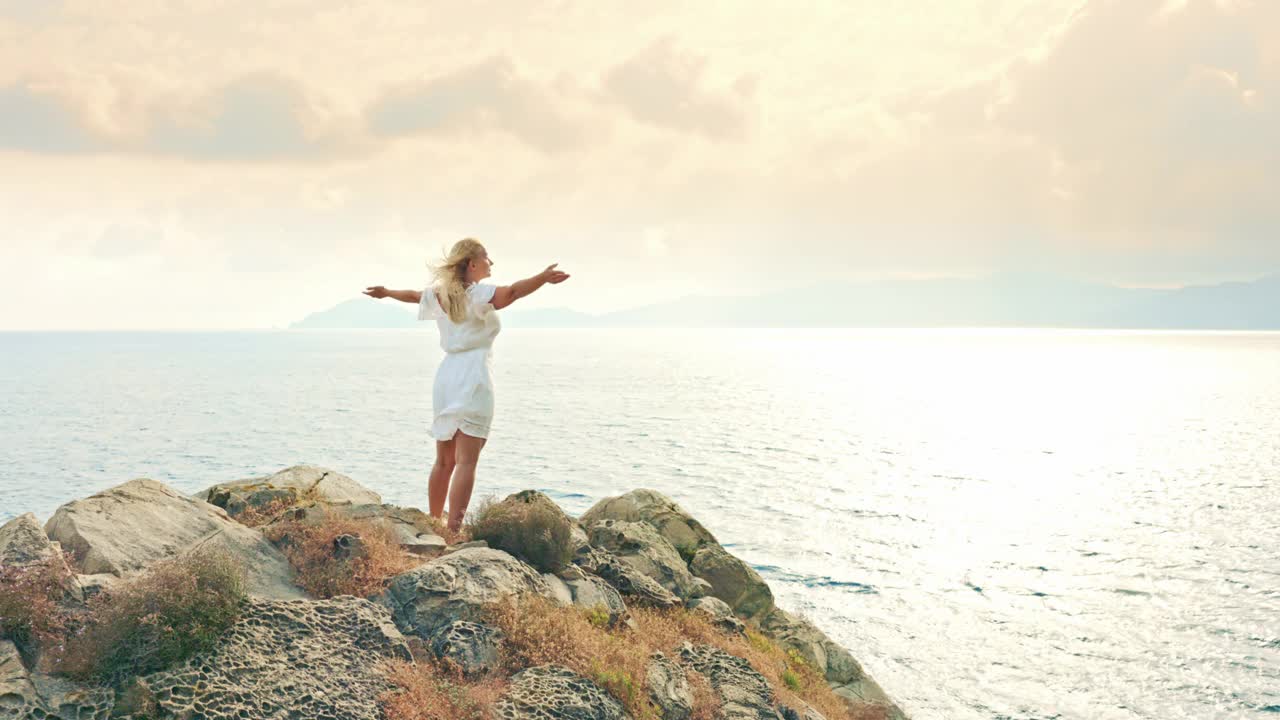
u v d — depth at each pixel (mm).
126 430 153375
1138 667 44656
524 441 139375
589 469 110812
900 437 148250
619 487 97625
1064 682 42969
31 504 91625
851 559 66688
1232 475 107375
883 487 99500
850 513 84375
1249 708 39469
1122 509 86938
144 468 113250
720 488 98125
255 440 139000
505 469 110812
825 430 157375
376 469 110000
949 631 50500
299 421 167125
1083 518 82625
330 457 120062
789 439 143750
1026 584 59938
